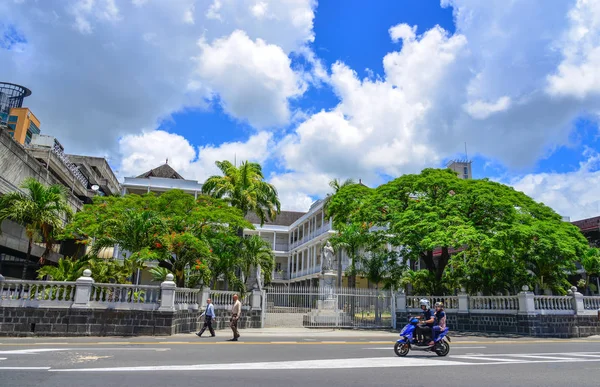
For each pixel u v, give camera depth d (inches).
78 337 631.8
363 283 1791.3
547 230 922.7
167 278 706.2
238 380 294.8
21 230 1087.0
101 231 840.9
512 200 1031.0
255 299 943.7
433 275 1109.7
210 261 929.5
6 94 2618.1
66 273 755.4
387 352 506.0
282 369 350.3
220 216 920.9
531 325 842.8
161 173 1863.9
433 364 397.7
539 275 1063.6
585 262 1115.3
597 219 1417.3
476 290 1094.4
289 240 2281.0
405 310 1016.2
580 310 884.0
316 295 1013.8
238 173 1214.9
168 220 895.7
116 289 682.2
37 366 335.9
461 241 845.2
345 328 968.9
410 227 944.9
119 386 263.9
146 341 584.7
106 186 1779.0
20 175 1023.6
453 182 1030.4
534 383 306.3
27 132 2459.4
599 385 301.9
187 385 272.5
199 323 792.9
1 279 646.5
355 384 288.5
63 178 1393.9
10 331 634.2
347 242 1240.8
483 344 662.5
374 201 1086.4
